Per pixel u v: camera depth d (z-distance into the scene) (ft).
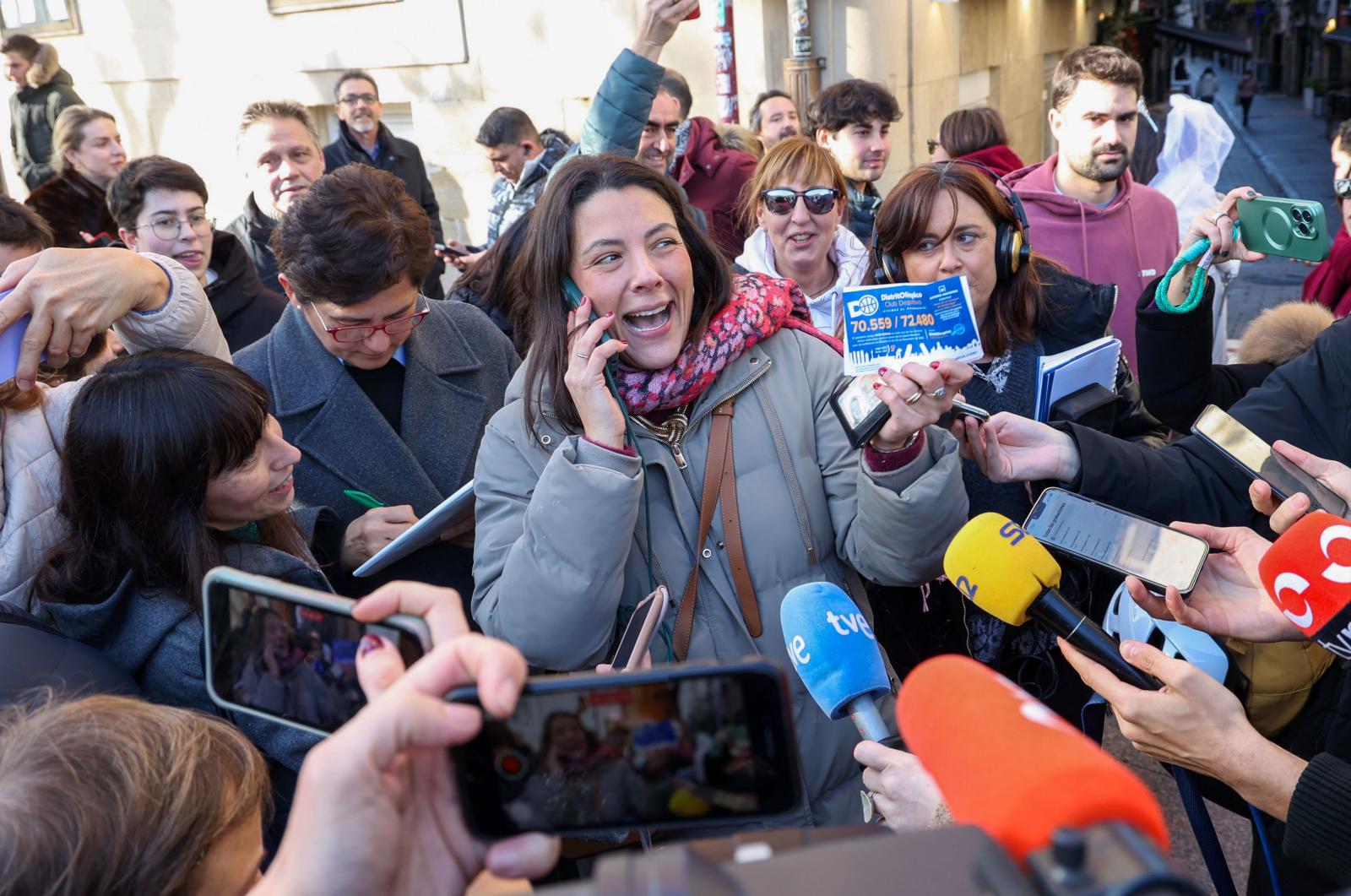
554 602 5.56
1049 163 13.43
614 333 6.07
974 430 6.34
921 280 8.21
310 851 2.33
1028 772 1.85
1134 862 1.55
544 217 6.17
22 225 8.73
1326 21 95.66
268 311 11.82
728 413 6.20
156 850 3.28
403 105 29.19
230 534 6.27
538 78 26.53
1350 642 3.96
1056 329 8.41
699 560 6.07
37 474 5.99
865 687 4.92
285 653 3.19
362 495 8.12
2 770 3.32
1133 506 6.33
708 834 5.30
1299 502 4.70
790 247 11.50
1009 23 36.11
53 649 5.35
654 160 16.15
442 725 2.38
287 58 29.32
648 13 10.19
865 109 15.08
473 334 9.15
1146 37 59.67
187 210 11.03
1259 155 74.95
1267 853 5.15
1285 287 32.81
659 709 2.58
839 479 6.27
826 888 1.66
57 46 32.50
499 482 6.37
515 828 2.63
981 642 7.59
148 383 5.62
